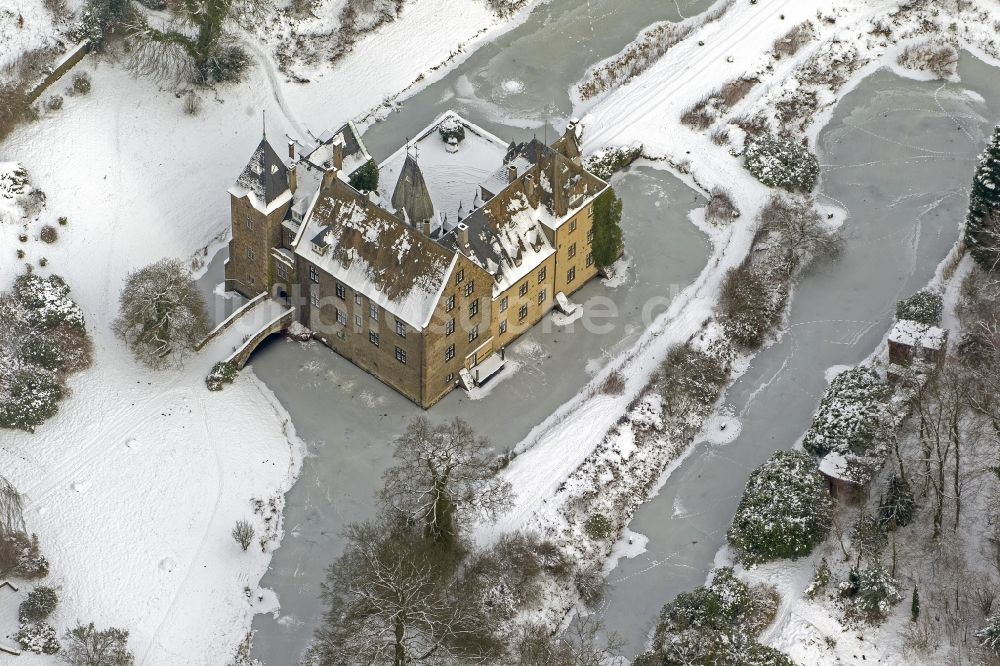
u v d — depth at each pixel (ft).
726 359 428.56
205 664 353.92
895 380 411.54
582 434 403.54
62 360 411.34
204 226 464.24
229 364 417.69
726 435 410.31
